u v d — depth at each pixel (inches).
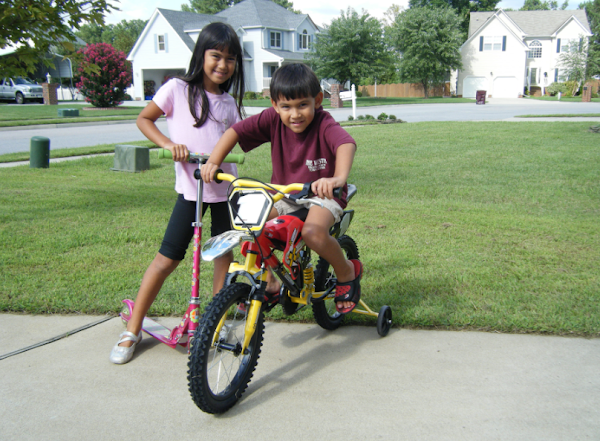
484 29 1876.2
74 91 1781.5
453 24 1771.7
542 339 129.9
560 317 136.7
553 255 189.6
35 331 137.6
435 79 1808.6
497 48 1879.9
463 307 145.1
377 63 1581.0
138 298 125.0
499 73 1899.6
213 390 107.0
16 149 519.5
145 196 295.0
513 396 105.5
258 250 103.8
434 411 100.8
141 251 197.5
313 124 113.5
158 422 99.0
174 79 123.1
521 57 1863.9
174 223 124.6
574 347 125.4
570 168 367.2
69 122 810.8
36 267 178.9
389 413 100.5
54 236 213.5
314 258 181.5
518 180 338.3
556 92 1867.6
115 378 115.0
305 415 100.7
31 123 769.6
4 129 733.9
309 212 111.1
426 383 111.0
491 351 124.3
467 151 453.1
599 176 340.2
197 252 113.7
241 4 1776.6
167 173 385.1
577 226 231.3
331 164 115.6
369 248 199.2
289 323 144.1
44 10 171.9
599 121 684.7
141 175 376.2
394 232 221.5
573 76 1849.2
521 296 151.3
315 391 109.1
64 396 107.5
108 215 249.1
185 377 115.8
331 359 122.9
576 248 198.7
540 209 271.9
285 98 105.7
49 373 116.6
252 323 103.1
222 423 98.7
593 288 157.1
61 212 253.3
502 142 497.0
